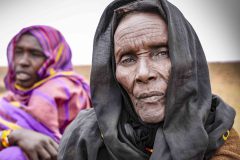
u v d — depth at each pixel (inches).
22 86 111.3
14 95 111.7
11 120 104.2
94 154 54.8
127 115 56.2
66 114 106.0
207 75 54.3
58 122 105.2
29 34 113.7
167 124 49.7
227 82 139.1
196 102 51.3
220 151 50.9
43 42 113.1
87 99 112.0
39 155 92.3
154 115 50.0
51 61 113.3
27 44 112.3
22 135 94.7
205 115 50.9
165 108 50.3
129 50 51.4
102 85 56.7
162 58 51.0
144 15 51.9
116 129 53.2
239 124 123.5
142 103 50.7
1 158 90.6
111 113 54.9
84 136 56.6
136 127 54.9
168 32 50.4
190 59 50.9
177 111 49.9
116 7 56.6
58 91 106.7
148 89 50.1
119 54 52.6
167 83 50.4
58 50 115.4
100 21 57.5
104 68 56.7
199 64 54.4
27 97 110.2
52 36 115.4
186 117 49.8
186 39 51.8
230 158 50.0
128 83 52.1
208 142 49.9
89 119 59.9
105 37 57.4
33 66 111.3
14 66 113.8
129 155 51.6
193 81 51.0
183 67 50.0
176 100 49.7
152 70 50.4
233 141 52.1
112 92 56.5
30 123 102.6
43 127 102.3
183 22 53.2
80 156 56.3
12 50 114.9
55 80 110.0
